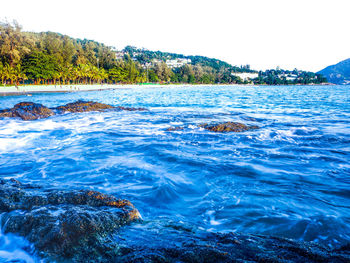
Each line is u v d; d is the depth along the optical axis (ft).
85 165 21.76
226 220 12.25
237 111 65.92
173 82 554.87
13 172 20.16
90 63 353.72
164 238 9.41
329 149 26.94
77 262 8.11
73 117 53.21
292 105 86.17
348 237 10.59
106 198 12.60
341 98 129.80
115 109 65.31
